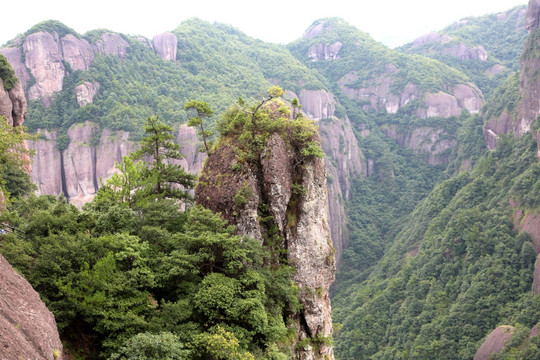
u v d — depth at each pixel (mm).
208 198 33062
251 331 26250
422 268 101000
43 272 22500
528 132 111000
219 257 28578
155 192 34938
